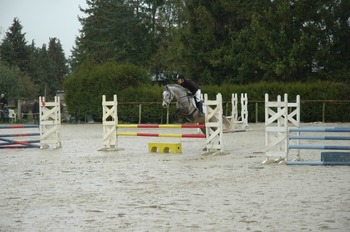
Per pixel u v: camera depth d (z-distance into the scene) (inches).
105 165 550.0
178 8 2025.1
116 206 324.2
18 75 2425.0
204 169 502.3
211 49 1771.7
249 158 593.6
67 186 409.4
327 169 481.7
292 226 262.2
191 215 293.7
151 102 1486.2
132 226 270.8
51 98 3356.3
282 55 1619.1
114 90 1553.9
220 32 1787.6
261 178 433.1
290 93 1482.5
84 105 1600.6
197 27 1795.0
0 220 292.4
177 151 676.7
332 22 1628.9
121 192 375.6
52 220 289.4
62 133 1129.4
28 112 1742.1
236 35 1739.7
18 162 598.5
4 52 3046.3
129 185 407.5
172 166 531.5
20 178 462.0
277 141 535.2
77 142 883.4
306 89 1471.5
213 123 650.8
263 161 546.9
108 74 1558.8
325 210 298.0
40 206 330.0
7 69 2308.1
